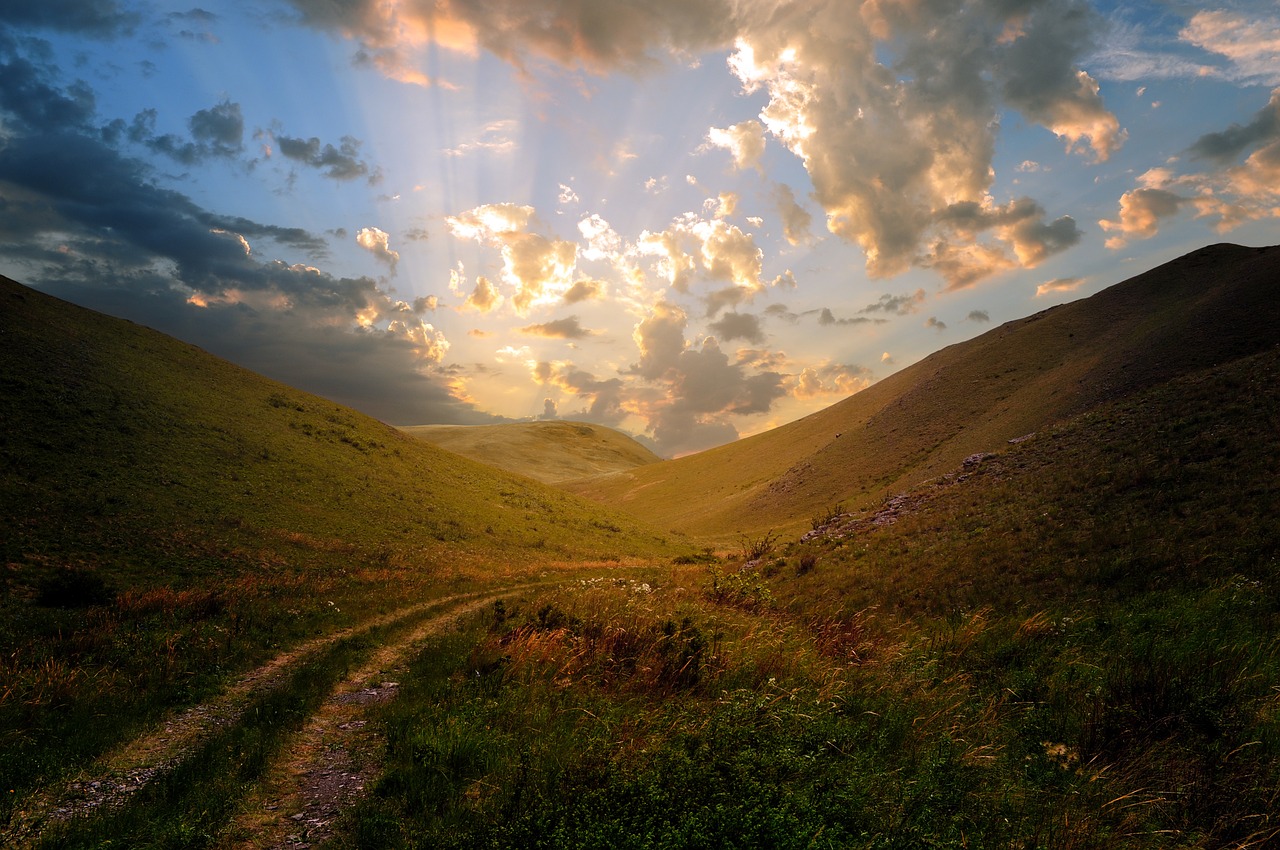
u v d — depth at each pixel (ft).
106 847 17.71
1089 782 17.61
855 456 319.27
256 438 182.39
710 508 377.50
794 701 24.02
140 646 46.55
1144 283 342.64
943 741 20.10
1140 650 30.55
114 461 136.26
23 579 84.69
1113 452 84.58
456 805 19.12
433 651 44.65
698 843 13.87
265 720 30.04
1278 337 190.39
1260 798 15.98
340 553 134.62
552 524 229.25
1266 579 41.34
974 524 80.23
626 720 24.39
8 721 29.19
